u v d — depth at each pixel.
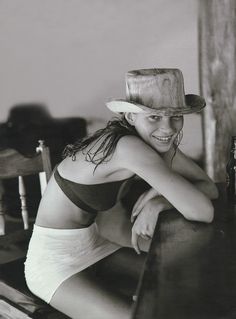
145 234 1.59
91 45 2.85
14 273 1.66
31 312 1.46
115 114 2.88
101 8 2.79
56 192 1.59
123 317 1.30
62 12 2.85
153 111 1.39
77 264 1.55
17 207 3.00
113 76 2.85
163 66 2.76
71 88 2.93
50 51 2.92
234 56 2.62
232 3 2.57
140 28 2.75
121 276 1.56
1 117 3.07
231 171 1.76
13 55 2.99
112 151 1.46
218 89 2.69
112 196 1.59
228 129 2.72
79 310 1.40
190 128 2.79
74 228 1.60
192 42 2.68
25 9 2.90
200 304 0.94
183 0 2.65
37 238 1.61
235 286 1.02
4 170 1.79
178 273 1.11
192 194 1.42
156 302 0.96
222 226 1.45
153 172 1.40
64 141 3.00
